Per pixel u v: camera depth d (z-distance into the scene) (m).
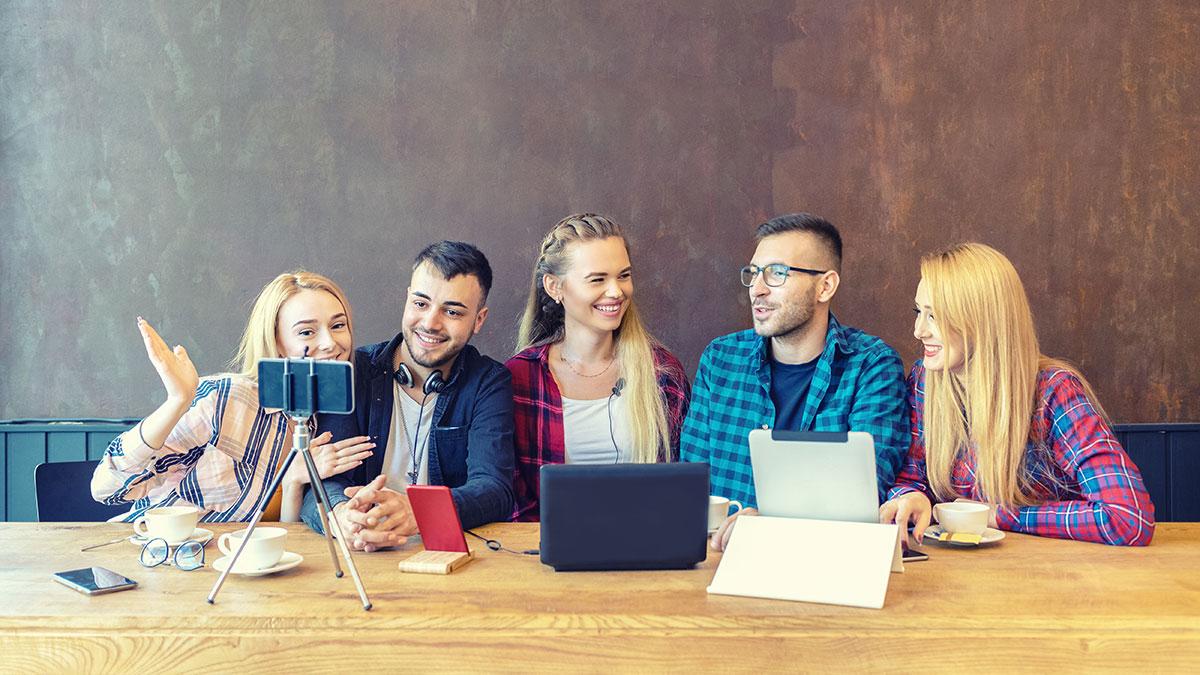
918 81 3.18
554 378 2.83
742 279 2.73
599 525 1.77
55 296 3.24
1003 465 2.16
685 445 2.79
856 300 3.21
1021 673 1.47
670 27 3.17
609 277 2.74
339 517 1.99
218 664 1.52
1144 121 3.20
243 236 3.22
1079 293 3.21
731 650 1.50
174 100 3.21
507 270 3.21
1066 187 3.20
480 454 2.50
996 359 2.18
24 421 3.22
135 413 3.24
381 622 1.52
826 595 1.59
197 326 3.23
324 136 3.20
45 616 1.54
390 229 3.21
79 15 3.20
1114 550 1.92
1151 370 3.22
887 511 1.97
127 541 2.02
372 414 2.58
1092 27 3.18
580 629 1.51
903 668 1.48
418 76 3.18
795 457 1.81
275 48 3.19
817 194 3.19
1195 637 1.46
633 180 3.19
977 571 1.76
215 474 2.36
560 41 3.17
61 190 3.23
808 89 3.18
